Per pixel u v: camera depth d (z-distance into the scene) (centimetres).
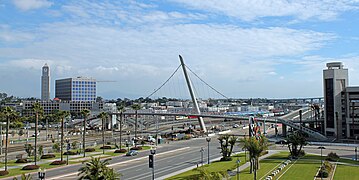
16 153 13450
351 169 8938
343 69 17538
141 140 17588
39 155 11769
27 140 18562
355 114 16975
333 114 17550
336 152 12594
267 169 8962
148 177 8269
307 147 14212
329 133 17712
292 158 11006
